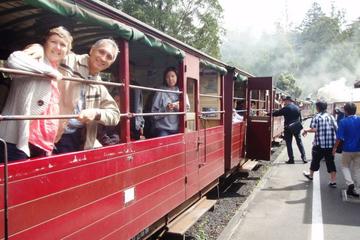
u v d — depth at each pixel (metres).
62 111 3.46
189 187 5.93
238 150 9.48
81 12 3.18
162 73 6.05
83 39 4.63
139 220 4.32
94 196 3.46
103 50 3.52
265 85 10.15
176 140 5.36
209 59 6.89
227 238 5.99
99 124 4.24
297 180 10.29
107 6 3.50
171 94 5.52
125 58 3.96
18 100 2.93
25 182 2.71
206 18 24.53
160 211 4.87
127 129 4.01
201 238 6.04
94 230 3.46
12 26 4.27
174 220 5.76
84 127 3.68
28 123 2.91
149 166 4.55
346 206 7.75
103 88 3.79
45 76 2.87
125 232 4.01
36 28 4.31
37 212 2.81
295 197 8.50
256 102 11.93
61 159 3.04
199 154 6.38
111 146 3.73
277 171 11.66
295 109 13.01
